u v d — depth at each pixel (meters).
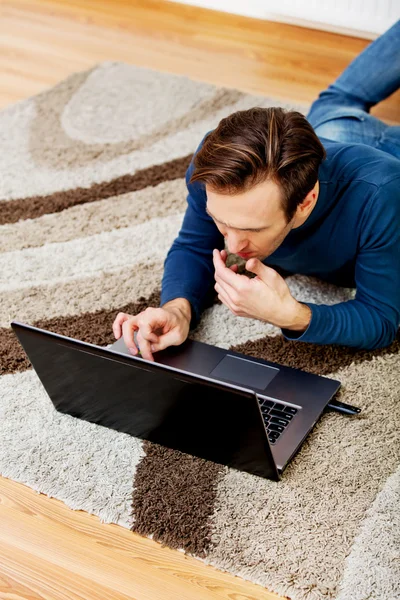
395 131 1.70
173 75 2.47
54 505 1.26
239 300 1.27
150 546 1.19
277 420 1.31
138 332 1.37
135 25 2.80
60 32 2.77
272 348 1.51
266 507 1.22
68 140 2.19
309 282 1.68
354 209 1.35
